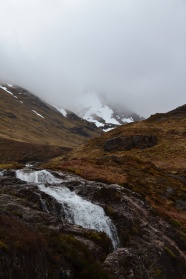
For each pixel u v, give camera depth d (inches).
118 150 4414.4
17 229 682.8
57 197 1227.2
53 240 713.0
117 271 784.3
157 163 3535.9
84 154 4591.5
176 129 4916.3
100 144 4869.6
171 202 1958.7
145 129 5118.1
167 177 2588.6
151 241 1178.0
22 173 1502.2
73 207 1167.6
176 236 1360.7
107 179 1801.2
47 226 898.7
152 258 1050.7
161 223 1406.3
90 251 809.5
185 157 3639.3
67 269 661.9
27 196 1133.1
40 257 618.2
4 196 1048.8
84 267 696.4
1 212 810.2
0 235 610.9
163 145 4217.5
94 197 1302.9
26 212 941.2
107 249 916.0
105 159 2652.6
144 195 1770.4
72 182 1430.9
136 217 1326.3
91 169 2043.6
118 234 1152.8
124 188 1628.9
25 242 611.8
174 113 5910.4
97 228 1155.9
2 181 1263.5
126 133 5000.0
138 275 829.2
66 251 708.0
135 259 878.4
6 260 544.4
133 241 1139.3
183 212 1887.3
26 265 576.1
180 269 1151.6
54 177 1558.8
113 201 1364.4
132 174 2304.4
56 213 1111.0
